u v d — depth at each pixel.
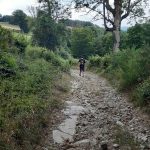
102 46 79.88
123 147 8.04
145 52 14.94
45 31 75.88
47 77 16.05
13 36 21.94
